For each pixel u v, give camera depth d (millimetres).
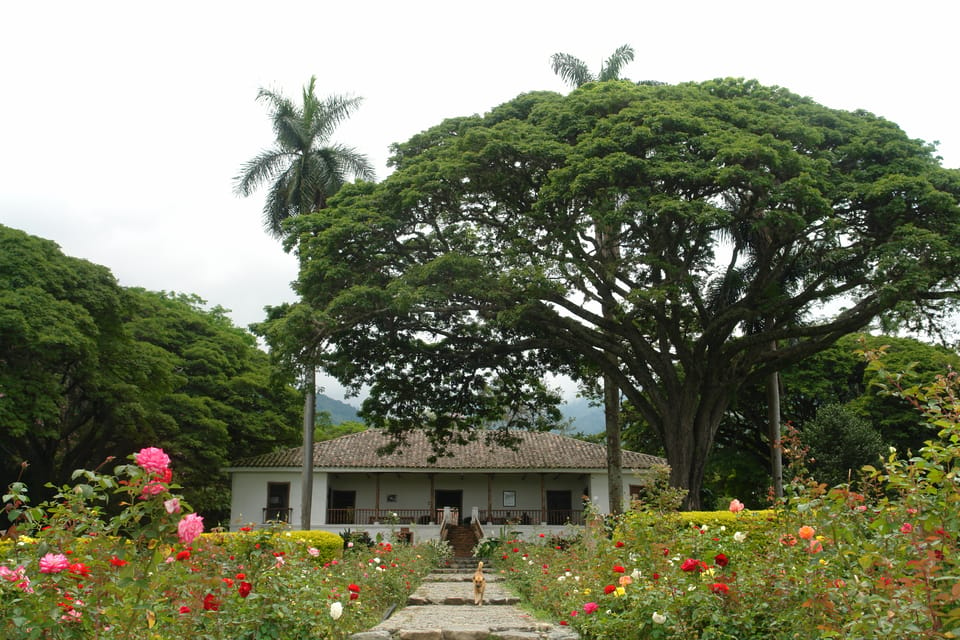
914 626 3973
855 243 20203
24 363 25188
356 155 29344
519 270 19422
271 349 21344
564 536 27953
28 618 4285
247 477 33812
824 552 5359
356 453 34656
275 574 6719
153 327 35094
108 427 30359
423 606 13156
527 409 28531
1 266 26125
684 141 19438
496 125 21531
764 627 6145
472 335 23766
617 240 22109
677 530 9391
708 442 22547
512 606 13055
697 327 24422
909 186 18609
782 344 32562
